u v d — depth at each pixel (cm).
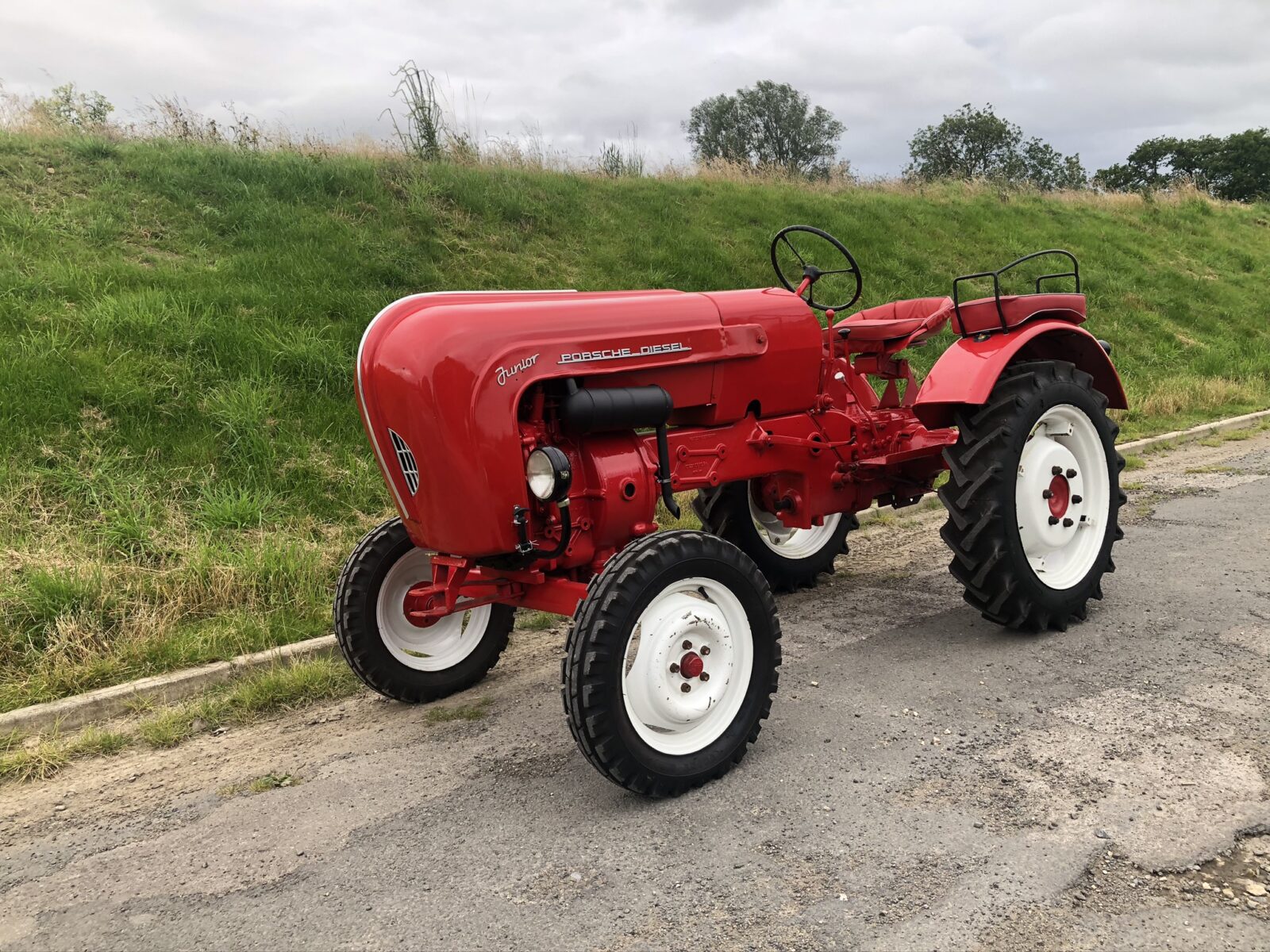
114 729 357
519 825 269
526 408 303
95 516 479
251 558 457
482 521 291
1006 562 374
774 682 304
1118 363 1056
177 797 303
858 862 236
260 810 289
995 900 216
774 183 1377
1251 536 511
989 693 336
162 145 908
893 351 446
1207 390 955
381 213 868
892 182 1558
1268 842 232
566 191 1056
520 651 425
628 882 235
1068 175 5328
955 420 410
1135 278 1341
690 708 282
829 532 500
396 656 363
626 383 323
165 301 635
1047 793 262
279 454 556
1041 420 396
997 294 410
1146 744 286
